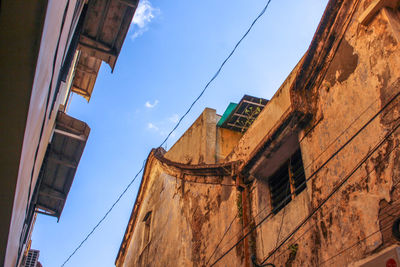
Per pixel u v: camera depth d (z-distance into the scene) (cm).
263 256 712
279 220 699
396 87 494
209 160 1102
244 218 784
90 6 882
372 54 552
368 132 525
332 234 546
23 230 849
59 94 801
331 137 602
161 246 1177
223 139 1166
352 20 606
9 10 308
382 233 461
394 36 520
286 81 793
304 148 666
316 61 668
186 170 1148
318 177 611
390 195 465
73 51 844
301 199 656
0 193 420
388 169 477
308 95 685
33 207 1056
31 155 487
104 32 943
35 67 339
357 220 505
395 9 552
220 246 848
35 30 322
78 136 982
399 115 479
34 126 429
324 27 651
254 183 812
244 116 1142
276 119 788
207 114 1203
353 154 545
